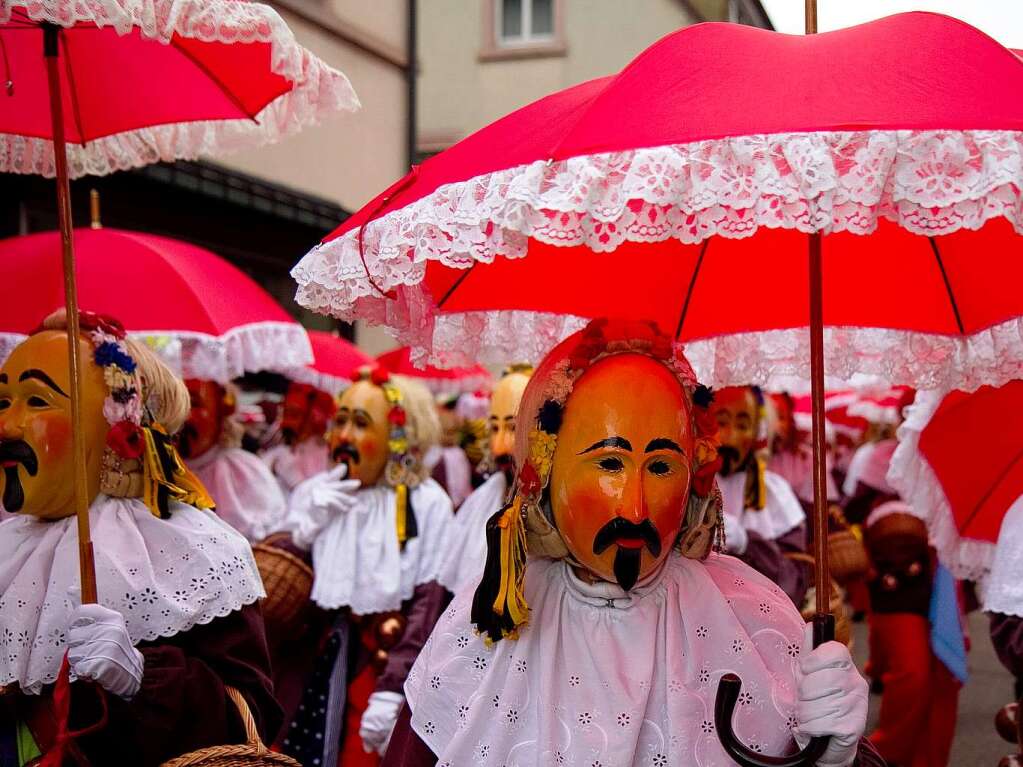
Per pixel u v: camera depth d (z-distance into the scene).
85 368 2.38
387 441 4.11
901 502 4.93
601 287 2.45
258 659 2.44
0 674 2.25
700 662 2.01
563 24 14.02
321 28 9.18
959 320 2.30
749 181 1.44
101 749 2.21
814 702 1.81
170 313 3.45
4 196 6.30
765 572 4.06
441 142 14.43
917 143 1.37
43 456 2.33
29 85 2.70
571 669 1.99
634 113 1.47
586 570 2.07
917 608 4.76
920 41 1.50
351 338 9.80
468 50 14.35
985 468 2.96
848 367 2.46
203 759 2.05
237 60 2.51
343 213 9.16
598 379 2.02
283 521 4.34
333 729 3.83
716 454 2.11
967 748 5.73
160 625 2.26
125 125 2.78
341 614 3.92
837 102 1.41
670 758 1.92
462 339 2.31
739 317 2.53
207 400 4.33
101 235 3.62
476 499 4.08
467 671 2.06
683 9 13.12
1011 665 2.89
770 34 1.62
